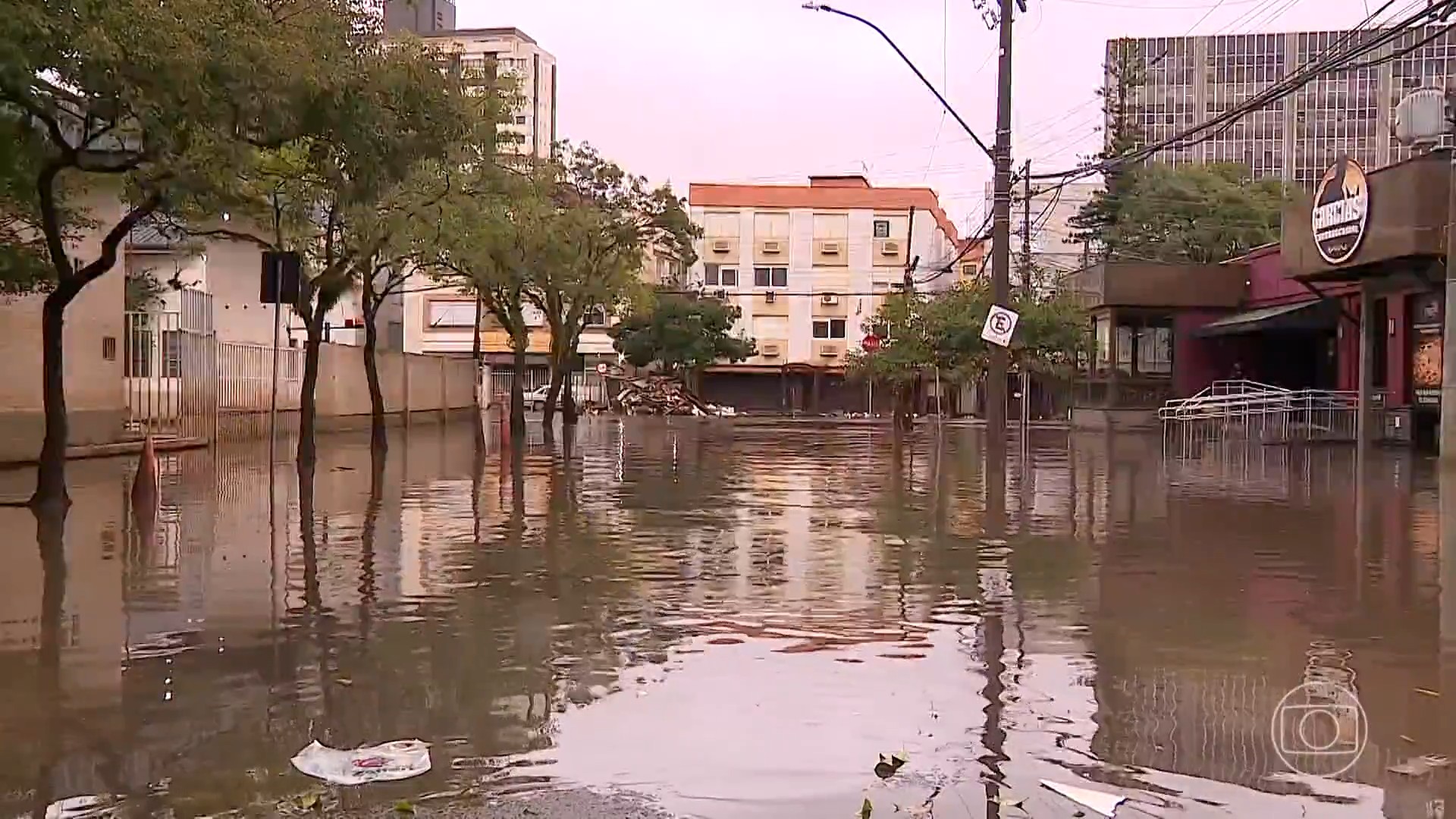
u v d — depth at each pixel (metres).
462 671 7.45
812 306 76.88
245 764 5.75
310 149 15.09
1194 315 41.03
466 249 25.36
